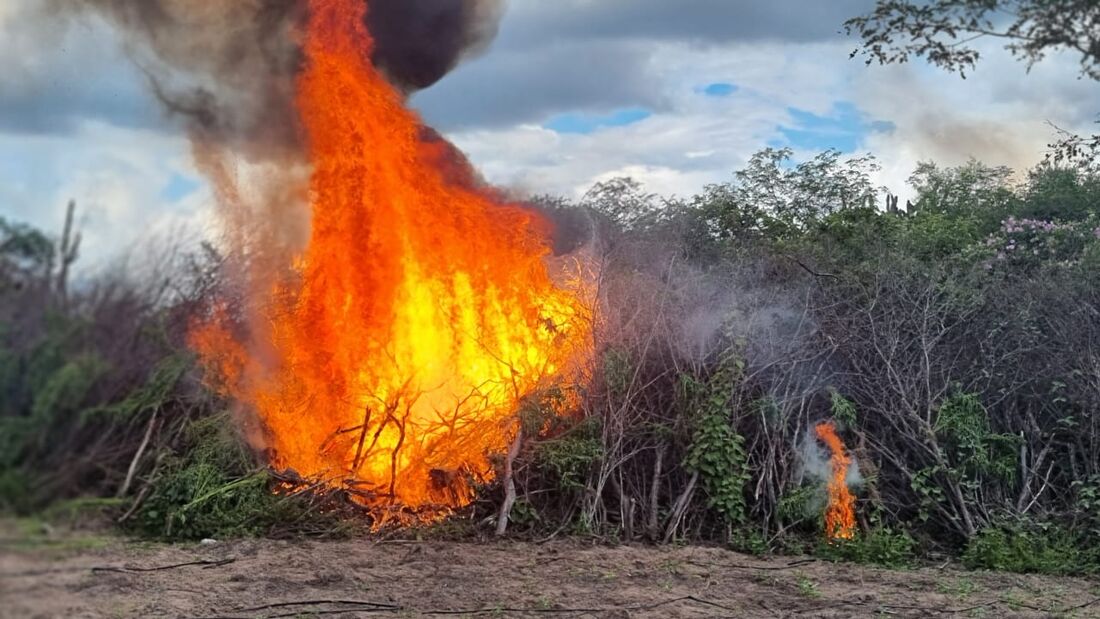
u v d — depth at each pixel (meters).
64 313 3.88
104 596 6.46
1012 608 7.02
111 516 5.93
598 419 9.18
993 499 9.13
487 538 8.55
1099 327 9.66
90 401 4.02
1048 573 8.16
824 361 9.60
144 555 7.43
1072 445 9.29
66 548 3.98
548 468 8.97
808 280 10.10
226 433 8.27
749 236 12.64
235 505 8.41
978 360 9.73
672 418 9.38
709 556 8.27
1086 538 8.74
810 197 16.16
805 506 8.86
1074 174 16.36
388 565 7.65
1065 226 12.64
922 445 9.21
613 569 7.72
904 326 9.77
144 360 4.54
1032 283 10.27
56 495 3.83
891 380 9.47
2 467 3.66
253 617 6.26
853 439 9.37
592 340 9.48
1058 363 9.52
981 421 9.38
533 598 6.90
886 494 9.22
